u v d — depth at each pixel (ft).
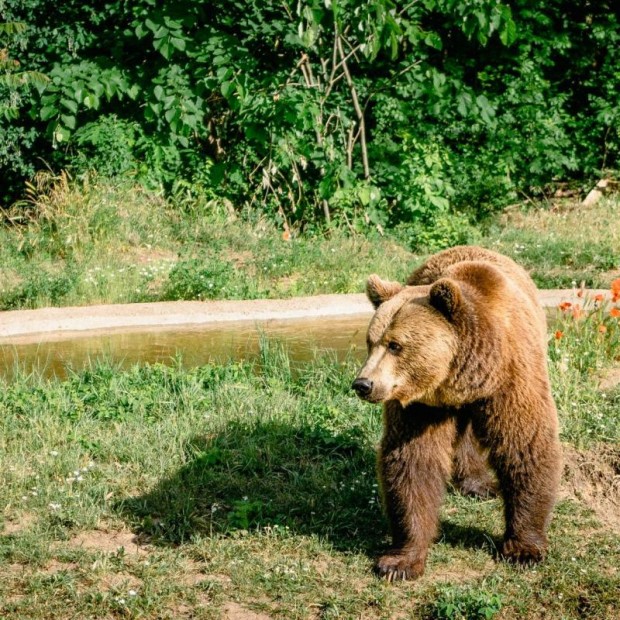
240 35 59.57
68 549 18.84
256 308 40.40
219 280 44.24
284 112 54.08
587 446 23.66
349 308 41.24
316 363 31.24
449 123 64.08
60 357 33.09
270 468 22.99
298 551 19.21
